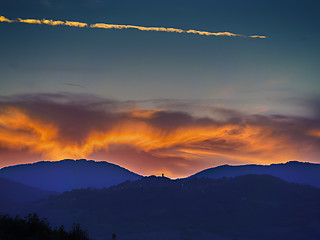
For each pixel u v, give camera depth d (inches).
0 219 4055.1
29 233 3971.5
